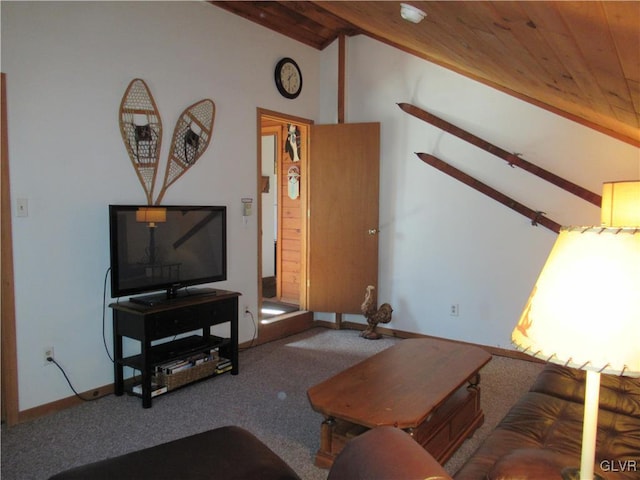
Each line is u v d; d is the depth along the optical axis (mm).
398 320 4691
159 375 3154
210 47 3816
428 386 2340
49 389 2908
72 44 2941
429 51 3684
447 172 4293
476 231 4207
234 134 4047
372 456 1154
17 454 2420
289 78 4547
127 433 2652
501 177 4055
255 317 4336
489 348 4188
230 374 3598
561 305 988
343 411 2068
